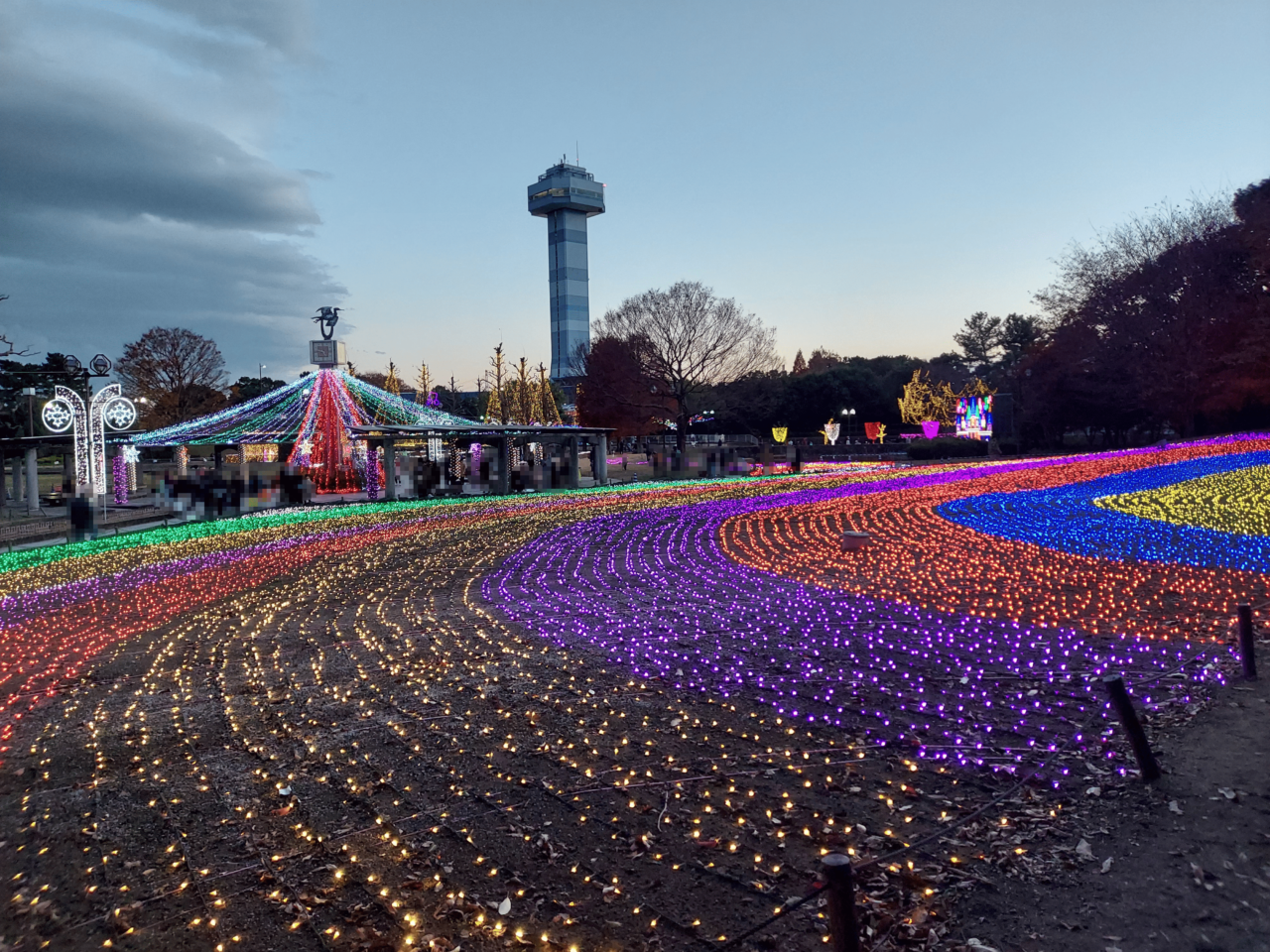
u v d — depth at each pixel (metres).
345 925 4.28
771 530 19.62
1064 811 5.05
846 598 11.69
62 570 17.86
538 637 10.26
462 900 4.42
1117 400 50.44
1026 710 6.86
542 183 156.50
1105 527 17.06
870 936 3.91
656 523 21.77
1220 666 7.61
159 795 6.04
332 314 38.28
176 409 61.16
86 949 4.21
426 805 5.64
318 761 6.54
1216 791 5.11
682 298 54.03
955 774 5.71
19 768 6.74
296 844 5.20
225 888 4.72
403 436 35.00
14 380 45.53
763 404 64.38
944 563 14.00
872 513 21.83
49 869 5.06
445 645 10.08
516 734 6.93
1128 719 5.38
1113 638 8.91
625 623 10.79
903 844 4.77
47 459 63.28
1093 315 51.28
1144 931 3.83
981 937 3.86
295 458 35.88
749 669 8.45
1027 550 14.82
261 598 13.79
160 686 8.88
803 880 4.46
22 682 9.37
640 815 5.34
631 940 4.00
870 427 68.62
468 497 32.91
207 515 28.16
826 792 5.54
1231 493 21.12
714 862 4.70
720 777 5.85
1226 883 4.15
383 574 15.64
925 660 8.48
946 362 99.31
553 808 5.50
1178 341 45.62
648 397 55.56
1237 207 46.47
